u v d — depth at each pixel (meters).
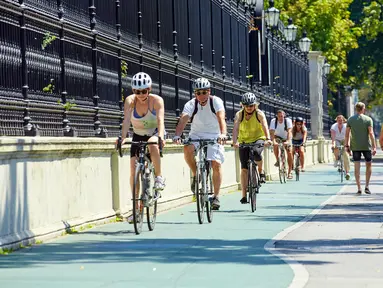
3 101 13.70
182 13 24.98
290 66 48.22
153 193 16.36
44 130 15.20
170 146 21.81
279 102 43.50
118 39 19.23
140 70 20.84
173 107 23.67
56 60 15.84
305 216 19.14
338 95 80.12
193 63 26.06
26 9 14.57
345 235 15.26
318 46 67.81
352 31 71.56
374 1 75.62
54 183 15.19
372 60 80.50
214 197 17.88
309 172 44.09
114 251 13.18
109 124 18.52
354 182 34.41
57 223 15.27
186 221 18.06
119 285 10.25
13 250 13.28
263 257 12.48
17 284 10.34
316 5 67.25
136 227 15.41
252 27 35.50
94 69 17.69
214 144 18.02
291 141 34.38
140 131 16.28
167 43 23.31
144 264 11.86
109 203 17.95
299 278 10.65
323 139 58.19
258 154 20.78
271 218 18.72
